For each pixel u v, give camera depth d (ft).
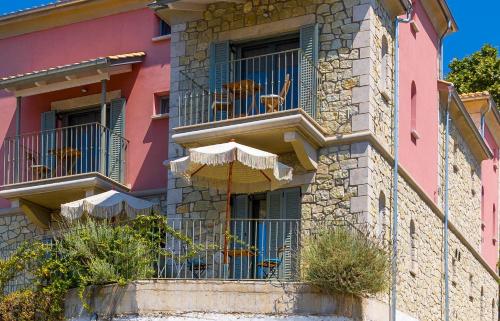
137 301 66.69
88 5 94.22
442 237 93.15
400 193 80.53
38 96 93.15
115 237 69.97
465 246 103.19
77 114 92.27
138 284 66.95
